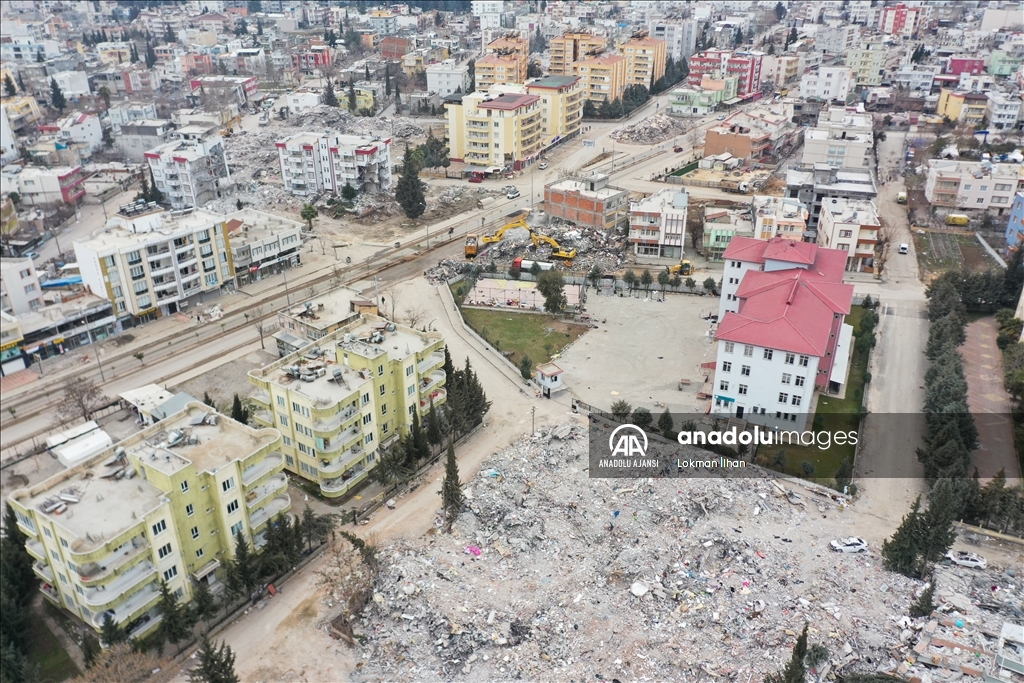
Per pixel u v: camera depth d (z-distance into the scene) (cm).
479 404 10869
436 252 17675
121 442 8331
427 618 7719
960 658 6800
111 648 6994
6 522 8375
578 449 10331
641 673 6888
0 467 10444
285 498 8819
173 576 7681
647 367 12606
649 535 8669
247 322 14300
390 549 8631
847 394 11812
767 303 11062
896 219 19662
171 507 7500
